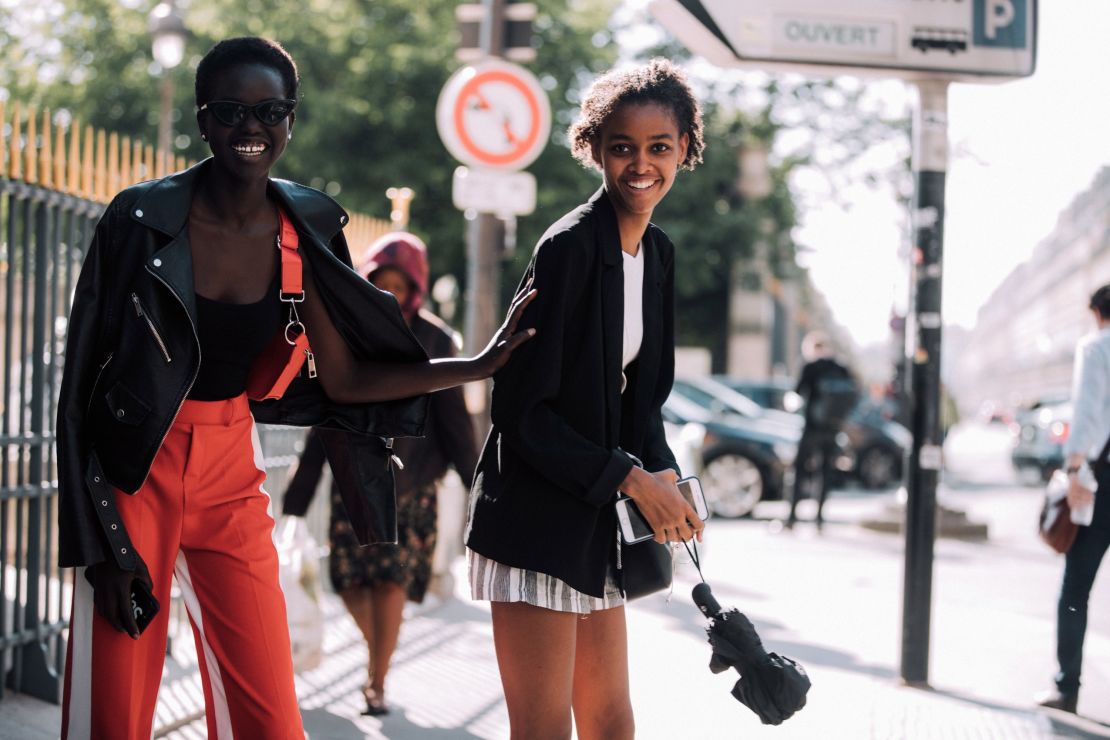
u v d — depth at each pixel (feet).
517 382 10.02
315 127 68.80
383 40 70.54
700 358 105.70
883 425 68.90
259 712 10.09
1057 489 19.45
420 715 18.26
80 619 9.84
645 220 10.59
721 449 52.54
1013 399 256.32
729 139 88.89
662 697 19.48
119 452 9.52
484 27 32.30
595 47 75.41
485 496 10.27
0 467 16.53
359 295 10.30
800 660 22.53
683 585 31.48
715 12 19.63
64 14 76.64
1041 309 255.09
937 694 20.08
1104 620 29.12
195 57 73.92
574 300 10.11
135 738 9.87
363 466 11.00
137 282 9.50
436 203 71.51
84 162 17.76
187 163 19.66
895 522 44.45
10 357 16.67
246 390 10.35
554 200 72.18
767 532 45.78
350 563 18.30
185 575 10.21
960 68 20.29
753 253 91.04
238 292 9.92
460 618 25.86
